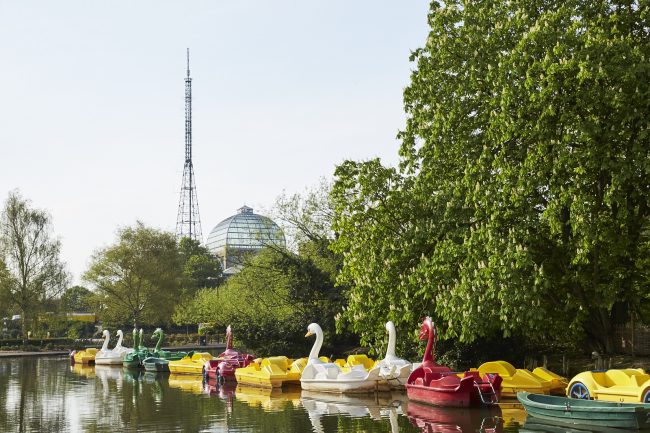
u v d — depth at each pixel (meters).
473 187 23.61
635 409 16.25
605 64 21.16
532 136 21.77
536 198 23.19
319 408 21.92
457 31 26.12
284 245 46.06
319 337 28.30
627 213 21.73
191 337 78.50
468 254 23.02
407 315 25.77
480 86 24.30
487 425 17.73
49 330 80.50
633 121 21.89
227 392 27.91
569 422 17.44
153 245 74.69
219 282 119.44
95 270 72.44
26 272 70.50
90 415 21.55
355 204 27.88
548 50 21.53
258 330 41.75
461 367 29.86
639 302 25.67
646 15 23.48
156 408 22.89
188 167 139.50
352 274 27.95
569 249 22.91
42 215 72.19
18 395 28.00
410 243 26.05
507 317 22.70
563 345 31.27
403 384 25.42
